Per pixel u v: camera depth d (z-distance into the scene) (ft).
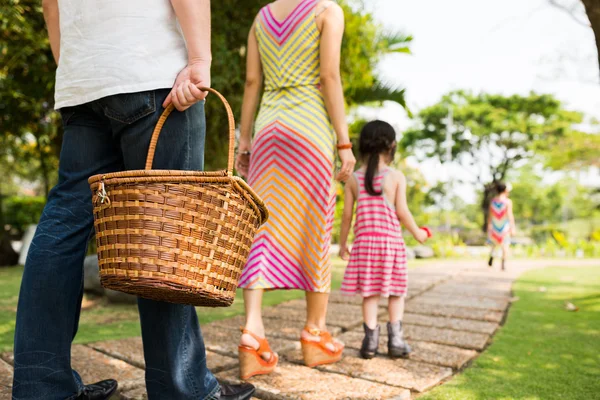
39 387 3.77
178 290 3.35
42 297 3.87
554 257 38.75
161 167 4.01
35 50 18.38
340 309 11.23
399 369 6.56
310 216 6.40
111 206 3.43
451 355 7.25
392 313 7.30
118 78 3.89
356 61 22.41
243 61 16.78
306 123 6.44
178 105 3.90
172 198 3.35
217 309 11.24
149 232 3.33
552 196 133.18
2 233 24.66
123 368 6.39
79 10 4.09
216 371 6.47
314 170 6.40
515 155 88.58
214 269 3.48
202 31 3.96
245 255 3.77
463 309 11.28
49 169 29.32
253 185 6.59
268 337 8.38
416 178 64.85
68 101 4.14
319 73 6.55
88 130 4.27
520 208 133.08
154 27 4.00
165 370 4.21
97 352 7.21
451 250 36.65
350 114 27.50
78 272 4.09
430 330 8.98
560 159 69.72
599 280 17.72
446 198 87.51
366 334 7.21
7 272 19.95
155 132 3.95
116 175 3.37
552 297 13.32
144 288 3.40
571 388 5.81
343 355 7.31
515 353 7.38
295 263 6.42
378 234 7.42
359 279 7.48
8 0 16.29
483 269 23.18
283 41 6.59
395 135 8.00
